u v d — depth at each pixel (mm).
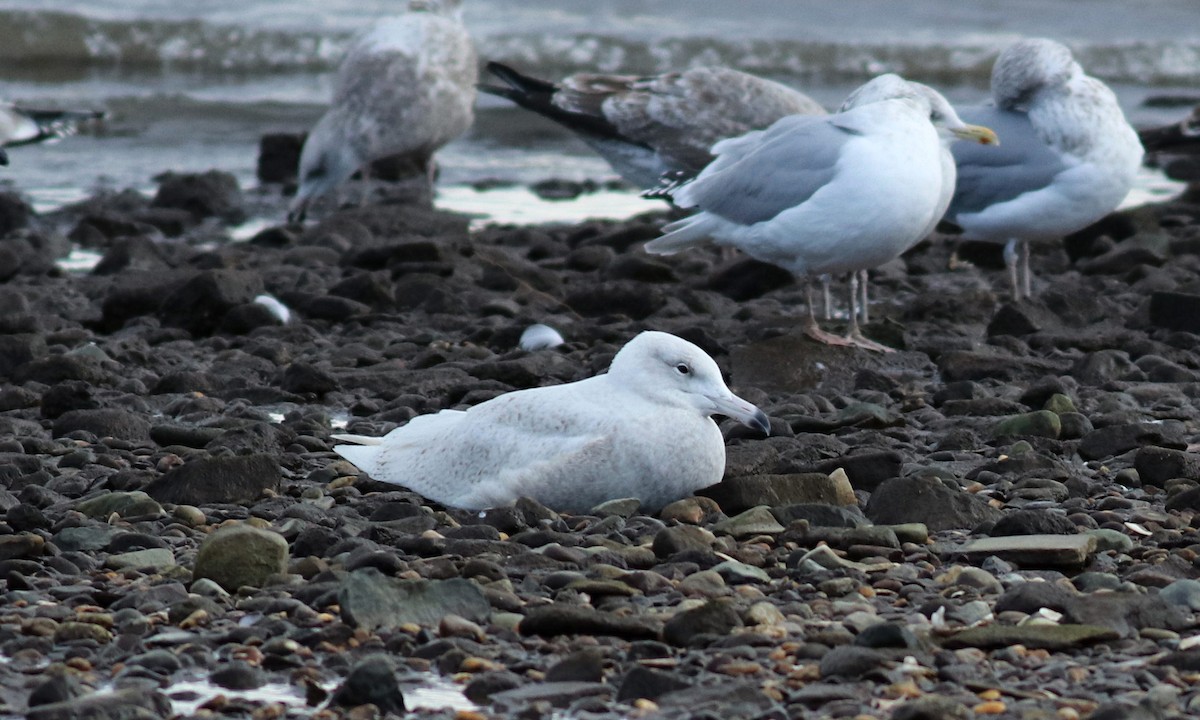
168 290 16250
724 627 7488
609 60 38406
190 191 24453
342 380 13281
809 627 7605
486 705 6793
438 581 7797
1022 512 9117
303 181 24422
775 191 13617
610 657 7273
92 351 14078
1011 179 15930
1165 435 10914
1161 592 8047
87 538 8977
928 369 13930
